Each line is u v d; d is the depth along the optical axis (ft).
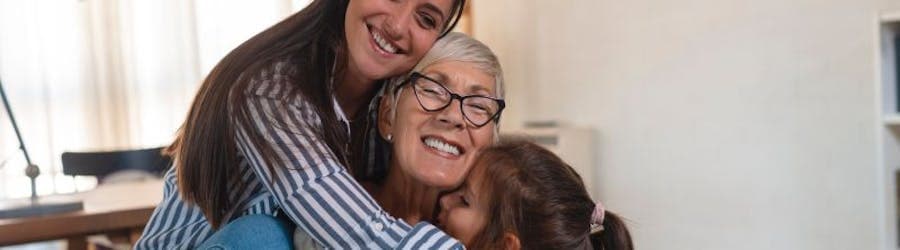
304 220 3.22
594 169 9.54
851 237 7.30
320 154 3.31
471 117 3.67
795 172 7.68
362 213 3.18
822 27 7.38
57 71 10.36
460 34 3.76
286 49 3.49
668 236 8.87
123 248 6.55
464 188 3.82
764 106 7.88
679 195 8.71
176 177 3.76
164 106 10.55
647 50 8.87
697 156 8.50
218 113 3.38
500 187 3.71
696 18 8.38
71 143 10.41
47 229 5.80
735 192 8.20
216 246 3.25
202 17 10.59
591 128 9.57
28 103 10.31
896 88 6.27
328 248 3.20
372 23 3.53
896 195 6.22
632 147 9.14
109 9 10.39
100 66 10.41
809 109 7.52
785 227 7.81
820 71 7.41
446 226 3.87
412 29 3.53
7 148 10.23
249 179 3.64
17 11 10.22
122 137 10.47
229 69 3.44
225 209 3.65
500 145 3.87
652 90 8.87
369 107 4.00
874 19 6.41
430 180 3.68
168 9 10.51
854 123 7.20
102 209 6.15
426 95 3.63
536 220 3.66
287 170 3.23
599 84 9.46
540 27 10.17
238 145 3.38
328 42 3.64
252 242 3.30
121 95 10.46
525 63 10.42
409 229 3.20
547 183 3.72
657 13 8.75
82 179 10.18
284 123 3.29
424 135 3.66
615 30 9.21
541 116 10.26
